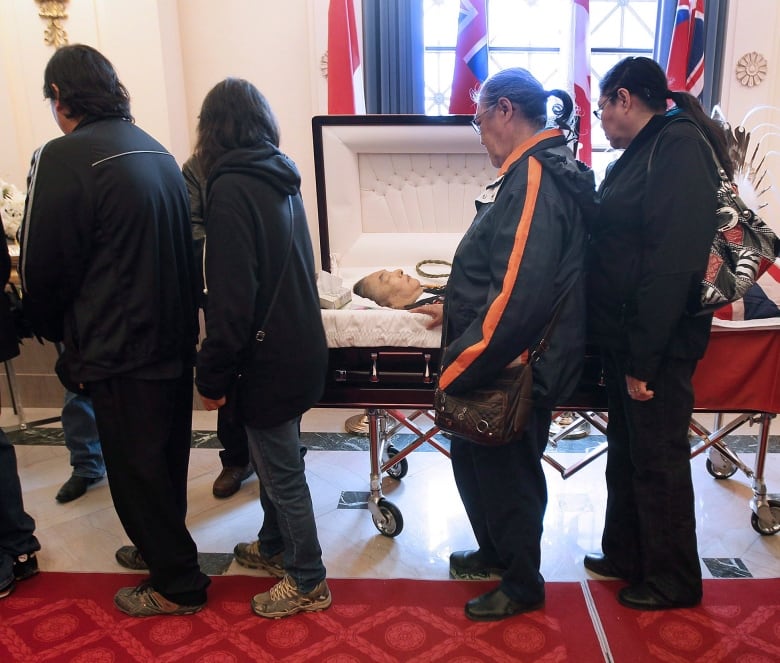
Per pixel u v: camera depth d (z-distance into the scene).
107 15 2.99
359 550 2.05
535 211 1.41
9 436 3.00
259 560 1.94
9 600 1.80
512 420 1.46
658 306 1.44
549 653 1.57
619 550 1.86
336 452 2.81
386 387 1.85
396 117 2.14
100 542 2.11
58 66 1.51
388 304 2.06
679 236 1.41
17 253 2.40
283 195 1.51
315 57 3.22
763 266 1.55
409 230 2.37
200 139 1.49
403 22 3.08
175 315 1.62
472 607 1.70
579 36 2.99
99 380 1.55
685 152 1.42
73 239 1.46
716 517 2.21
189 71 3.29
